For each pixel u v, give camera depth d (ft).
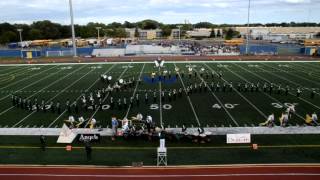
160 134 76.64
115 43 429.79
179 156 68.74
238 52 283.79
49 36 534.78
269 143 74.95
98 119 93.40
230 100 111.75
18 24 552.82
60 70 185.78
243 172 61.46
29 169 63.93
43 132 83.66
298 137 78.38
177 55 265.13
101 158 68.39
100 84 140.97
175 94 113.70
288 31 565.12
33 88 135.13
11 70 189.16
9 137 80.48
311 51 258.98
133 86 135.85
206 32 593.01
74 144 76.23
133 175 61.00
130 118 92.89
